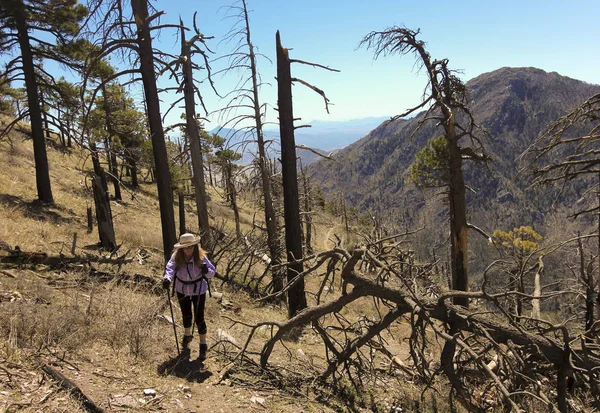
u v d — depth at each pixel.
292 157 10.20
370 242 6.96
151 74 9.44
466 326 6.12
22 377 3.71
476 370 6.55
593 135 9.00
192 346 5.88
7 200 15.41
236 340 6.84
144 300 6.91
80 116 18.00
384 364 8.04
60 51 17.02
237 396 4.76
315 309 6.37
